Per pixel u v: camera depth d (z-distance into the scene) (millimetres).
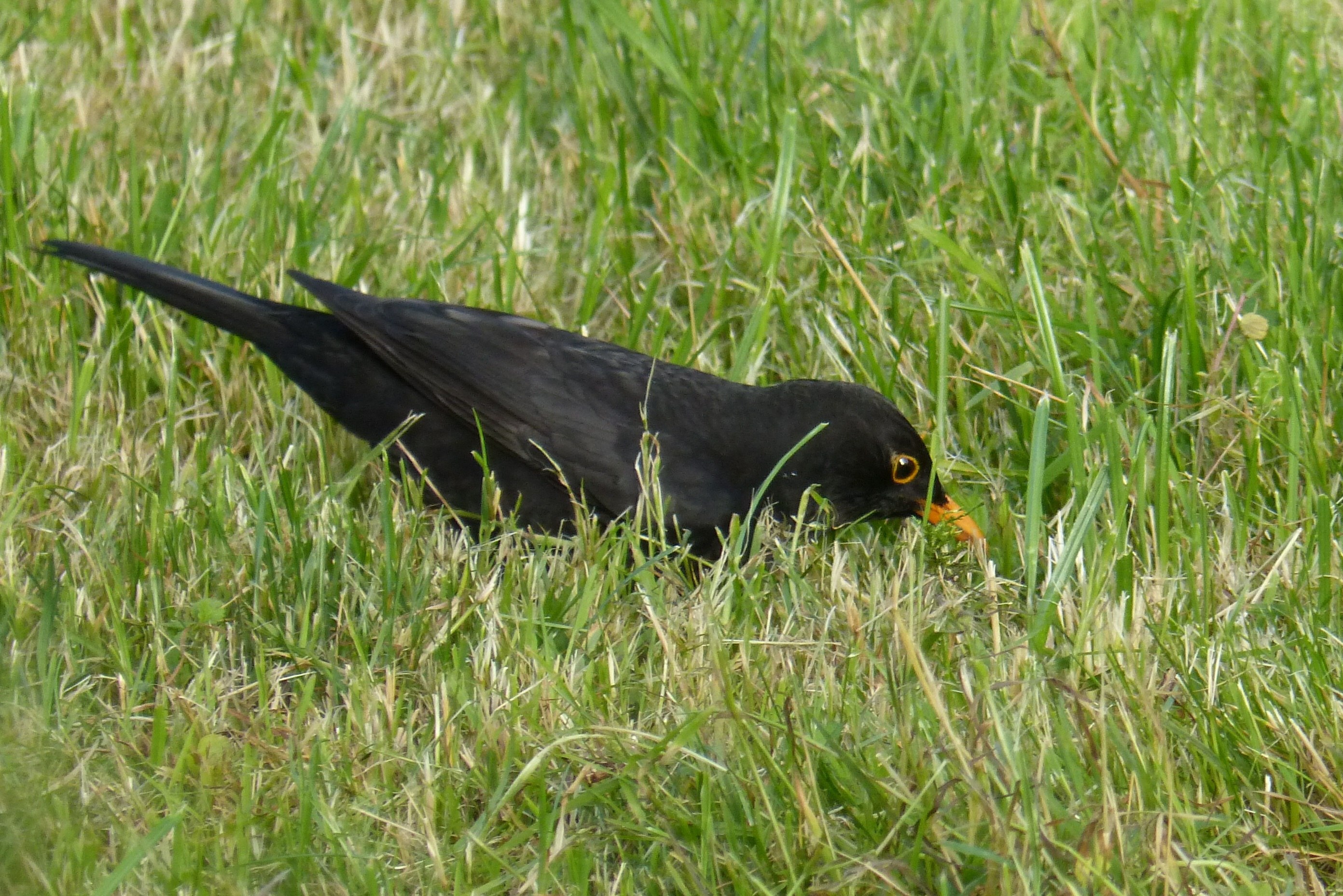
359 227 11328
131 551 8109
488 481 8711
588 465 8727
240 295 9336
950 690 7262
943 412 9203
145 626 7703
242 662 7621
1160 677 7539
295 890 6258
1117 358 9789
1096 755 6723
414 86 13234
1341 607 7941
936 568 8781
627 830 6488
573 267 11156
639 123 12422
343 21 13320
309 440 9641
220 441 9633
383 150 12586
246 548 8445
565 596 8047
